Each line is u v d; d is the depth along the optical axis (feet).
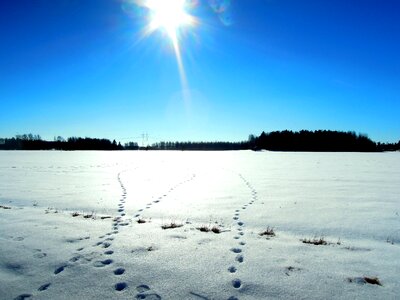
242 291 13.53
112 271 15.37
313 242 20.25
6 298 13.01
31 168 82.94
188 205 32.63
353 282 14.33
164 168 86.99
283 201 35.01
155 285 14.01
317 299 12.90
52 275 15.01
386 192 41.75
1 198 37.04
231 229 23.53
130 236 20.65
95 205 32.60
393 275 15.11
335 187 46.80
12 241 19.56
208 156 179.63
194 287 13.84
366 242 20.85
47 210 29.55
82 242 19.40
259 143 381.81
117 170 78.84
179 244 19.07
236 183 52.13
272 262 16.49
